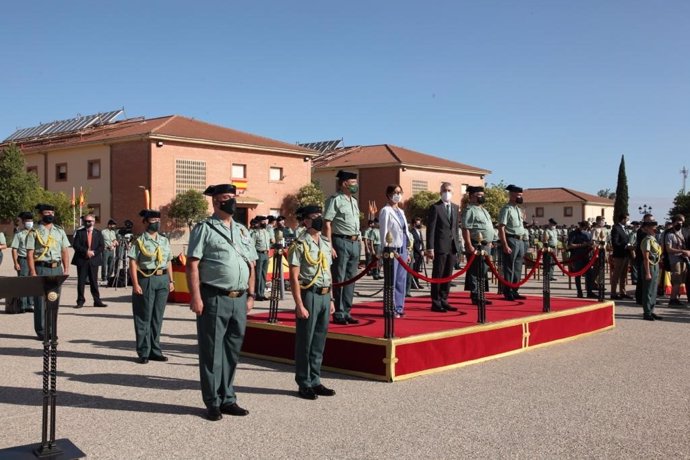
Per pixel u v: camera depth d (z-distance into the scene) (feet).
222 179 134.21
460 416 20.94
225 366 21.13
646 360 30.01
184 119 142.31
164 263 29.43
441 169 171.42
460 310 35.32
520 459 17.17
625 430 19.66
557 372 27.43
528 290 62.54
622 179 209.15
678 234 52.13
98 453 17.31
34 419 20.33
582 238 56.70
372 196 166.71
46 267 37.93
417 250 66.74
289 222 146.10
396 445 18.15
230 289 20.71
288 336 29.12
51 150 143.02
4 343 33.45
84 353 30.91
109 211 132.05
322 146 197.88
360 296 57.00
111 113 157.58
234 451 17.56
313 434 19.06
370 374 26.17
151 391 23.95
